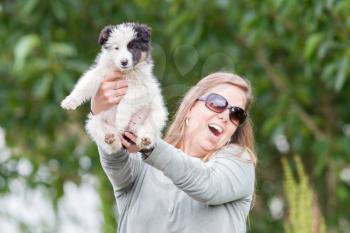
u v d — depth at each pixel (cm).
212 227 578
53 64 1148
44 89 1127
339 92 1302
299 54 1209
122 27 530
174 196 588
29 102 1291
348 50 1034
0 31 1231
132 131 539
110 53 532
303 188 956
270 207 1498
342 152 1213
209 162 598
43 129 1306
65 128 1368
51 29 1255
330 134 1266
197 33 1197
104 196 1360
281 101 1206
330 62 1120
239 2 1164
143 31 532
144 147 535
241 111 623
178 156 549
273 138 1198
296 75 1287
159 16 1307
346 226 1416
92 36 1311
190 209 582
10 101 1274
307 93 1238
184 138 641
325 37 1052
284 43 1211
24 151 1380
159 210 587
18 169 1406
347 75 1138
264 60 1276
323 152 1202
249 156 617
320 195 1414
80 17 1287
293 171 1430
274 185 1480
